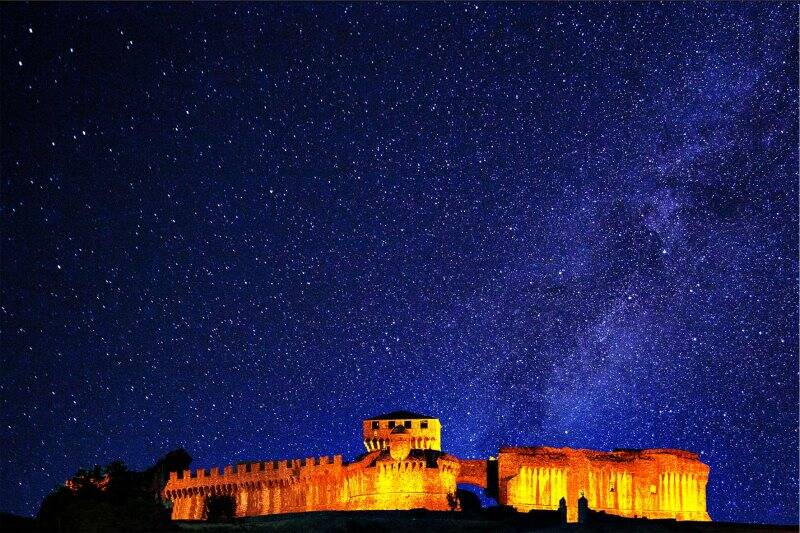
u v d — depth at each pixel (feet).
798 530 549.54
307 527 548.72
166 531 544.62
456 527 538.06
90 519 547.49
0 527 530.27
